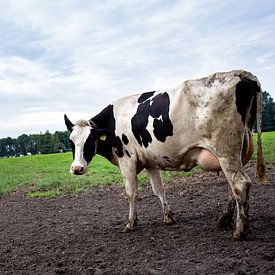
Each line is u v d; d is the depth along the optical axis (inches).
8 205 482.3
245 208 232.7
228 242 236.8
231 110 230.1
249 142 245.3
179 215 330.0
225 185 449.1
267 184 428.5
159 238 263.3
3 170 956.6
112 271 208.7
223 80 232.7
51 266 229.9
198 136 243.1
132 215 288.5
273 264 194.9
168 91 259.9
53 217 381.1
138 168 294.2
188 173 546.0
